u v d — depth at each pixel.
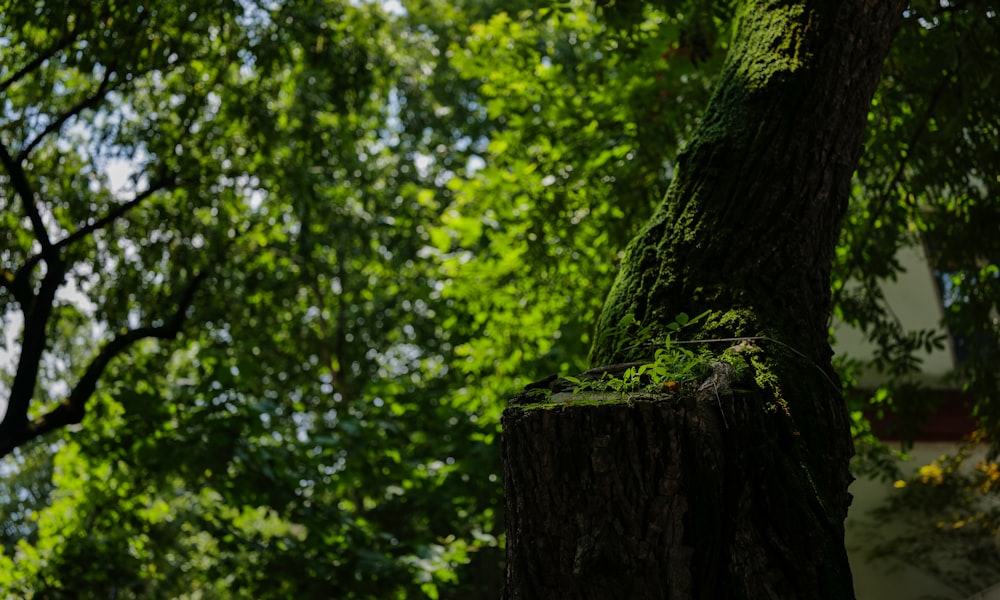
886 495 12.17
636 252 3.48
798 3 3.73
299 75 10.15
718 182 3.45
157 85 9.61
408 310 16.53
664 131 8.02
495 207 10.57
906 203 7.34
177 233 9.70
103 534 10.84
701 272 3.29
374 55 10.66
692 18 6.43
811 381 3.07
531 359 11.08
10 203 8.87
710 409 2.67
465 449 13.61
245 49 9.01
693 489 2.60
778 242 3.33
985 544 11.61
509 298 10.54
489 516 14.03
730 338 3.11
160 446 10.02
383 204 14.97
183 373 13.10
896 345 7.89
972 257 7.46
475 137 16.17
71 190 9.17
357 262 15.09
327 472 11.78
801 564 2.63
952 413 12.31
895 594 11.94
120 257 9.55
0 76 8.98
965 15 6.14
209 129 9.45
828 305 3.46
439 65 15.45
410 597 11.31
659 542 2.56
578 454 2.60
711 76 7.96
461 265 10.75
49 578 10.32
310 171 11.04
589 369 3.27
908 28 6.36
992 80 6.05
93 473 10.92
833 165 3.51
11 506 14.41
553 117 9.11
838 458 3.06
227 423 10.23
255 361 11.02
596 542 2.57
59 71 9.48
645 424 2.58
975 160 6.95
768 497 2.69
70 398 8.27
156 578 11.57
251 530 14.06
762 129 3.48
